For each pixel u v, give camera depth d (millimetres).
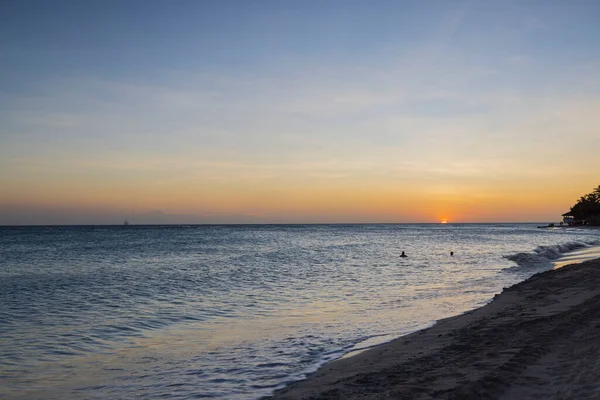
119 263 39094
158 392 9406
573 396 7371
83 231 158125
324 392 8578
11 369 10969
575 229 173250
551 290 20297
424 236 115625
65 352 12445
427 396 7855
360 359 11195
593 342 10578
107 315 17391
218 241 83750
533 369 8953
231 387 9617
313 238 101625
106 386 9797
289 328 15172
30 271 32812
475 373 8883
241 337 14000
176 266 36312
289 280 28078
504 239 92062
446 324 14633
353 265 38000
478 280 27984
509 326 13148
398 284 26438
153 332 14750
